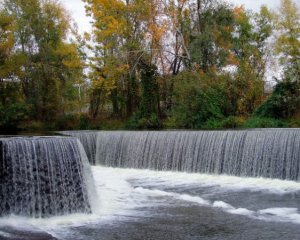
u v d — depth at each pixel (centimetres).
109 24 3466
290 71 2883
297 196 1547
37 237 1033
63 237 1090
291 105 2769
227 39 3528
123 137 2503
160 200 1537
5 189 1252
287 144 1847
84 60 3681
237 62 3762
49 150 1339
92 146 2642
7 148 1266
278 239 1050
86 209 1366
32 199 1289
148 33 3591
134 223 1223
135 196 1612
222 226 1175
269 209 1355
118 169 2395
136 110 3547
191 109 3022
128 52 3478
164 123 3206
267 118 2775
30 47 3819
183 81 3112
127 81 3662
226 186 1784
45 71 3756
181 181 1945
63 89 3862
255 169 1947
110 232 1133
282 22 3909
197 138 2170
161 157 2306
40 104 3697
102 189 1761
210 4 3512
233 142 2031
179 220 1247
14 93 3734
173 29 3616
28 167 1295
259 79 3200
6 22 3666
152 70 3400
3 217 1236
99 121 3647
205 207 1409
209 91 3000
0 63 3672
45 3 3881
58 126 3603
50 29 3888
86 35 3612
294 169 1820
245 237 1073
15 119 3409
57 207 1324
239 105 3022
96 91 3781
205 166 2122
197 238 1073
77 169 1388
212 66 3394
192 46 3366
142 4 3559
